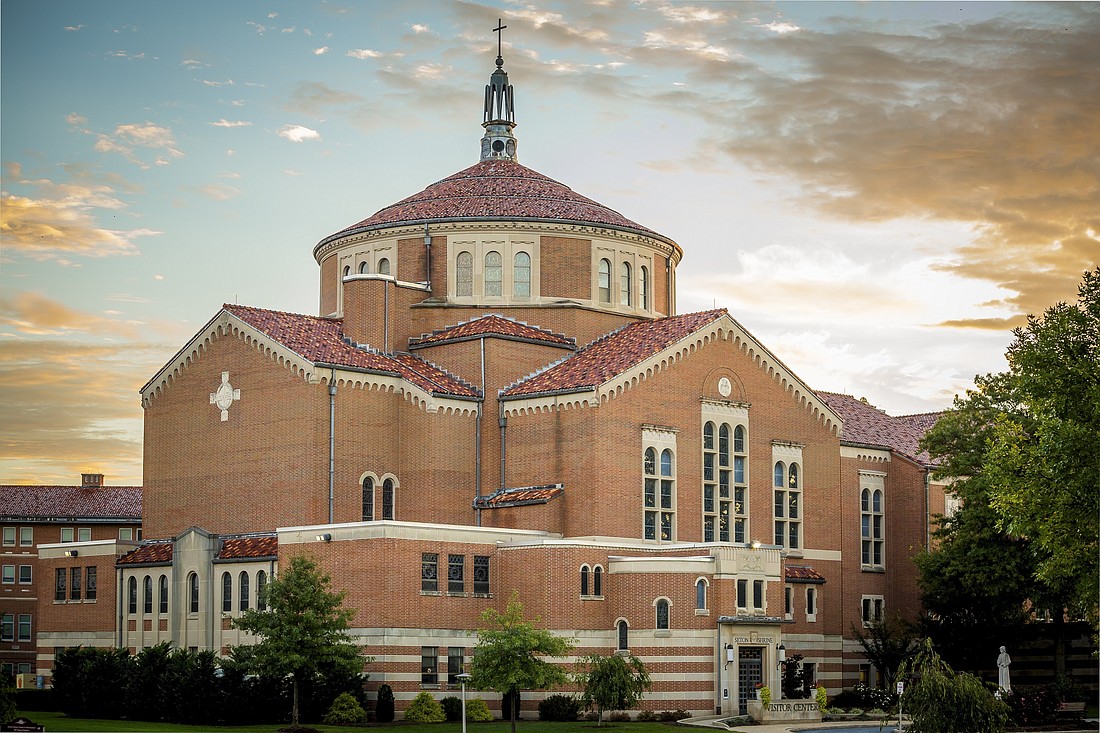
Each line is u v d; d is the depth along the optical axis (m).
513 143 97.56
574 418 76.56
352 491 75.56
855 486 94.62
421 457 77.56
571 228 86.94
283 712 65.38
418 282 86.56
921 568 85.62
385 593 68.06
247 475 77.38
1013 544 82.38
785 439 86.19
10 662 116.69
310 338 79.00
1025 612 87.25
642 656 71.19
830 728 69.19
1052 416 62.97
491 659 61.38
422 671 68.69
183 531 77.00
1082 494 61.62
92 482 124.69
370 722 66.19
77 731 59.16
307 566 64.12
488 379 80.31
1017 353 66.81
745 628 73.00
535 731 62.84
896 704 81.25
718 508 81.44
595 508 75.00
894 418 105.38
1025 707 73.00
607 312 87.62
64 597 82.81
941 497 97.38
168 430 82.06
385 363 78.88
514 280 86.12
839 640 87.75
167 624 76.88
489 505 77.75
